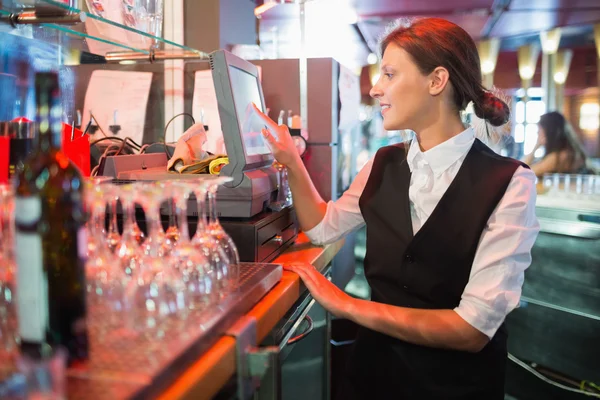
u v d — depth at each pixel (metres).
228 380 0.96
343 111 2.51
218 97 1.46
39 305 0.72
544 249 2.93
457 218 1.35
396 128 1.49
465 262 1.34
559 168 4.43
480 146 1.45
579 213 2.74
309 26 4.15
